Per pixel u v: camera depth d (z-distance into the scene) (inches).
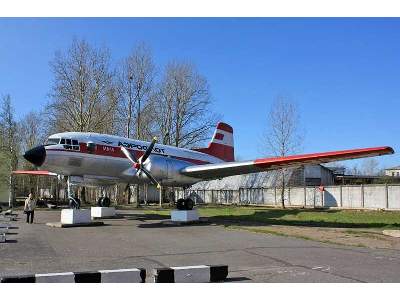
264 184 2095.2
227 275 293.7
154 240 521.0
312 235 563.5
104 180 842.8
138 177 852.6
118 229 660.7
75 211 705.0
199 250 435.8
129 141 871.7
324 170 2033.7
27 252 420.2
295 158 768.3
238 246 464.1
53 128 1756.9
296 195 1766.7
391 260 368.8
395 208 1353.3
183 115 1969.7
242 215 1039.0
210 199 2322.8
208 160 1026.7
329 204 1606.8
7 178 1891.0
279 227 693.3
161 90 1977.1
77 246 466.3
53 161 761.6
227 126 1192.2
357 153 717.3
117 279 267.7
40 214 1058.7
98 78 1734.7
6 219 871.7
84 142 795.4
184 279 275.0
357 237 541.6
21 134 2365.9
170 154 928.3
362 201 1472.7
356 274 307.3
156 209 1348.4
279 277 297.3
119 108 1873.8
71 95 1701.5
